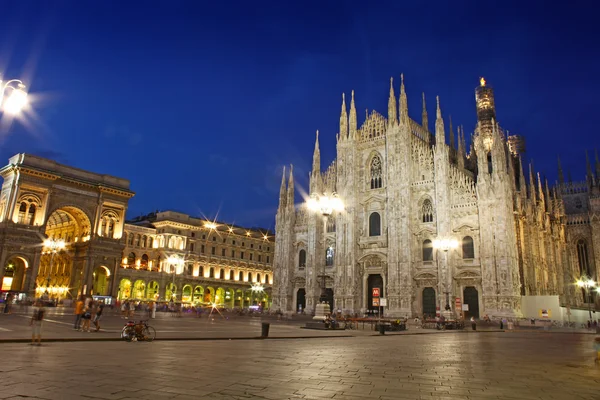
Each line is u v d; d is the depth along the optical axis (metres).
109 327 33.84
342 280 79.25
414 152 77.50
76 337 24.28
